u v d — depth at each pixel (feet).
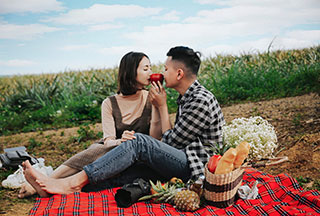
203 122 10.16
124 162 9.92
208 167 8.95
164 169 10.20
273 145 9.95
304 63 30.96
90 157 10.64
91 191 10.57
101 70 38.65
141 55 11.37
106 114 11.59
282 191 9.52
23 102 32.53
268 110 20.99
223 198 8.77
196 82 10.75
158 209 8.94
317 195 9.01
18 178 11.69
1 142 20.97
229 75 29.99
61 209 8.78
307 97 22.89
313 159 12.78
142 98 11.85
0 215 9.39
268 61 32.89
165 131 10.98
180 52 10.59
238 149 8.73
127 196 9.44
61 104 29.66
